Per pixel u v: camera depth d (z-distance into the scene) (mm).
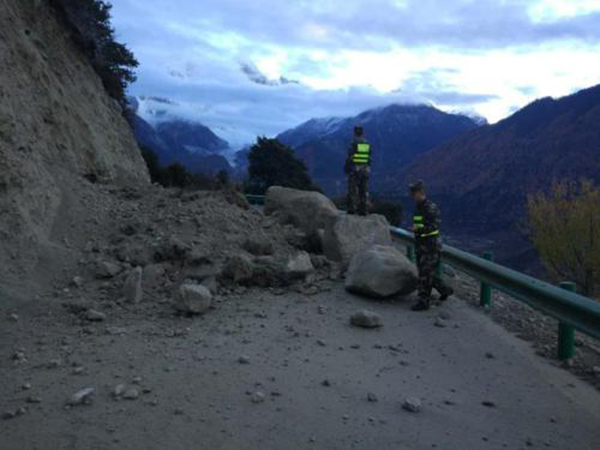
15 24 12906
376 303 8875
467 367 6211
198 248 10070
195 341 6605
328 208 13531
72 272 8812
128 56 27078
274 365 5926
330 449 4281
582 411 5188
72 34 17641
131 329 6984
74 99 16094
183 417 4652
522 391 5594
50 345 6297
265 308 8219
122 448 4145
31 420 4508
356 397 5230
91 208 11258
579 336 8109
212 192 14117
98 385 5211
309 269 9742
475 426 4781
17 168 9297
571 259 23844
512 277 7320
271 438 4398
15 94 11445
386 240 11391
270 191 14719
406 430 4633
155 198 12898
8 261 8086
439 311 8602
